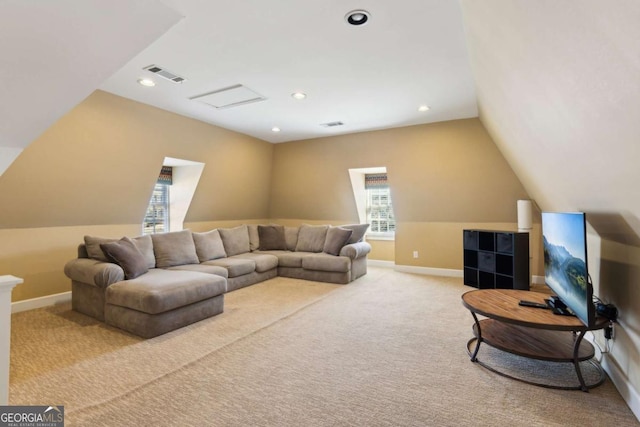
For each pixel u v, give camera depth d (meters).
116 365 2.26
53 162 3.32
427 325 3.03
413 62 2.73
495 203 4.74
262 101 3.68
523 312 2.16
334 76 3.00
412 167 5.04
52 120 2.05
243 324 3.07
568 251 2.06
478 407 1.78
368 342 2.66
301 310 3.48
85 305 3.30
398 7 1.98
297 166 6.03
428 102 3.74
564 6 0.98
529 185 3.82
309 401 1.84
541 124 1.93
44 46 1.63
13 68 1.67
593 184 1.80
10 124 1.94
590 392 1.92
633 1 0.73
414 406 1.79
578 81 1.23
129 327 2.84
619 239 1.99
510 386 1.99
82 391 1.93
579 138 1.56
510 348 2.12
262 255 5.03
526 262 4.05
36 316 3.28
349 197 6.00
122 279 3.12
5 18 1.45
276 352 2.47
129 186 4.14
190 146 4.58
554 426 1.62
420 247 5.45
